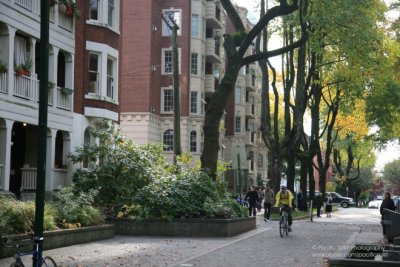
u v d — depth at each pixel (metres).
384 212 19.28
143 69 46.88
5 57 21.45
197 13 51.59
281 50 24.53
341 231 25.11
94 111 27.86
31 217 15.03
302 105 37.94
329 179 95.50
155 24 48.47
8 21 21.41
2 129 21.34
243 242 18.83
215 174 23.56
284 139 38.88
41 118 8.90
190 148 50.59
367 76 37.75
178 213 20.98
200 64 51.56
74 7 25.91
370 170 107.62
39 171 8.92
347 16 29.53
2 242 13.16
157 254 15.08
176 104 26.11
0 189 21.08
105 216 20.50
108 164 22.23
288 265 13.36
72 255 14.59
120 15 30.66
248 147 73.75
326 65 39.62
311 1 29.27
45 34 8.97
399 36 40.19
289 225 22.16
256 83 76.06
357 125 56.75
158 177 22.62
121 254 14.98
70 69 26.44
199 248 16.70
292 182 45.53
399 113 42.84
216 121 23.77
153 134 47.94
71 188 20.58
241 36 24.78
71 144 26.36
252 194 34.38
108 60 29.34
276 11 23.64
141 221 20.59
